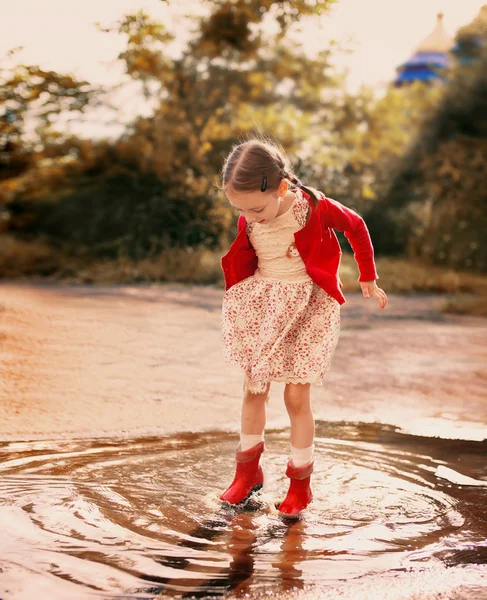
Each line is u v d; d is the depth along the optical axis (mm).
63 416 3520
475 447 3254
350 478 2818
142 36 13484
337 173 16250
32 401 3732
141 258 12781
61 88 13266
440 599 1811
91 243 13727
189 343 5684
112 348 5266
